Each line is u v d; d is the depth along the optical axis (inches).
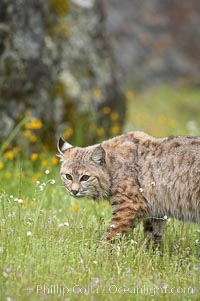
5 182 525.7
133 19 1529.3
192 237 394.3
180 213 375.2
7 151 623.8
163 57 1496.1
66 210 445.1
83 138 672.4
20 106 642.8
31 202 418.6
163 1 1582.2
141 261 344.8
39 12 661.9
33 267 320.8
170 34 1557.6
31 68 650.2
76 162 383.2
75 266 334.0
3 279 306.0
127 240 382.6
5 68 637.9
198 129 1018.1
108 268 334.6
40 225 380.2
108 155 386.9
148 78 1445.6
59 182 516.1
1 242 345.7
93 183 381.1
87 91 688.4
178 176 369.7
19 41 645.9
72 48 687.7
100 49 721.0
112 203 386.0
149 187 378.0
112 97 716.7
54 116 660.7
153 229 395.9
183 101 1331.2
